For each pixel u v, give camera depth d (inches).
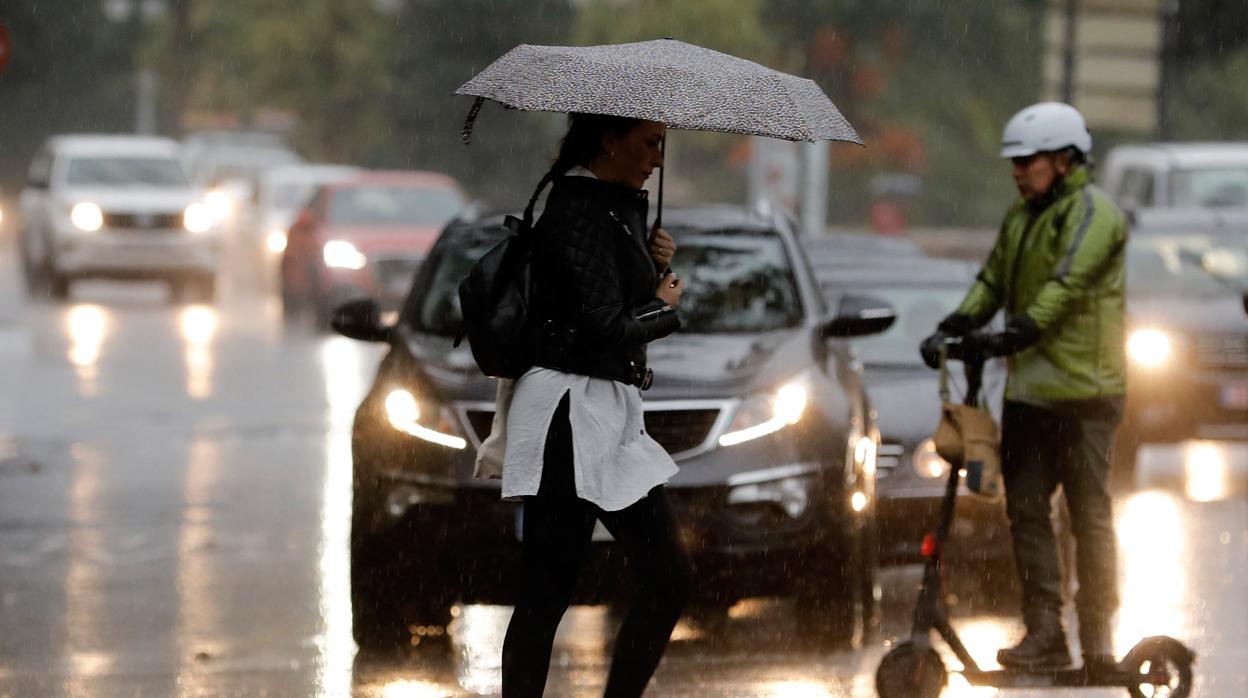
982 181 4985.2
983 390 1111.0
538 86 634.8
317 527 1230.3
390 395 916.0
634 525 654.5
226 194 3929.6
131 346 2410.2
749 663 870.4
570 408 637.9
